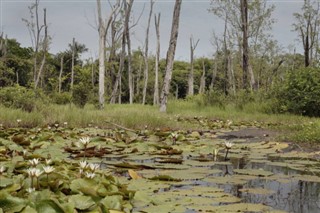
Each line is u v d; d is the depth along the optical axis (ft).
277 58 146.10
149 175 15.37
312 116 56.18
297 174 16.29
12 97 48.67
